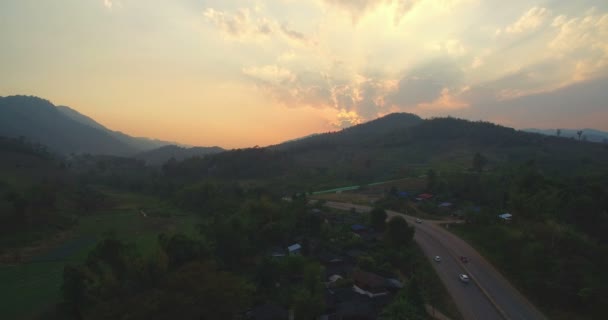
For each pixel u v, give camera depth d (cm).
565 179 9606
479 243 7212
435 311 5006
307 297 4638
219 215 8375
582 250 5769
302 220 8519
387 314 4481
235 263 6462
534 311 4925
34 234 8462
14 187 11238
